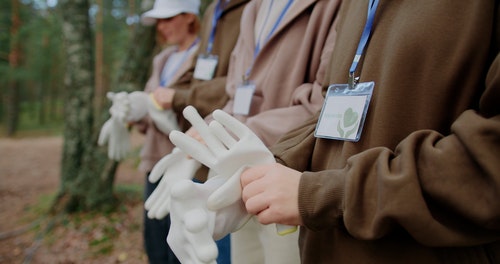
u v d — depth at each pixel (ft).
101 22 37.45
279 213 1.72
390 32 1.90
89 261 9.30
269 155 2.02
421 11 1.75
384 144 1.81
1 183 18.37
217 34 5.12
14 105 45.37
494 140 1.31
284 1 3.49
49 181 19.03
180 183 1.79
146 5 9.76
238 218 1.99
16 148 32.91
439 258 1.66
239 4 4.80
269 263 2.67
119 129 5.44
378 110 1.85
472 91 1.64
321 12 3.20
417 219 1.40
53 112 61.77
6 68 38.60
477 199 1.32
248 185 1.84
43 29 34.06
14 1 34.12
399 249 1.73
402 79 1.77
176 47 6.80
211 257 1.67
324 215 1.69
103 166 11.71
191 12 6.10
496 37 1.60
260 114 3.14
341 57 2.26
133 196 13.20
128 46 10.37
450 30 1.66
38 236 10.78
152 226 5.83
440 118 1.71
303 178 1.77
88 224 11.04
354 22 2.23
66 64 11.84
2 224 12.19
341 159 2.04
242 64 3.94
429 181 1.41
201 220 1.69
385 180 1.48
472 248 1.66
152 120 5.55
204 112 4.64
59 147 34.50
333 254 1.99
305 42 3.22
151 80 6.63
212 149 2.01
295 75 3.26
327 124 2.15
